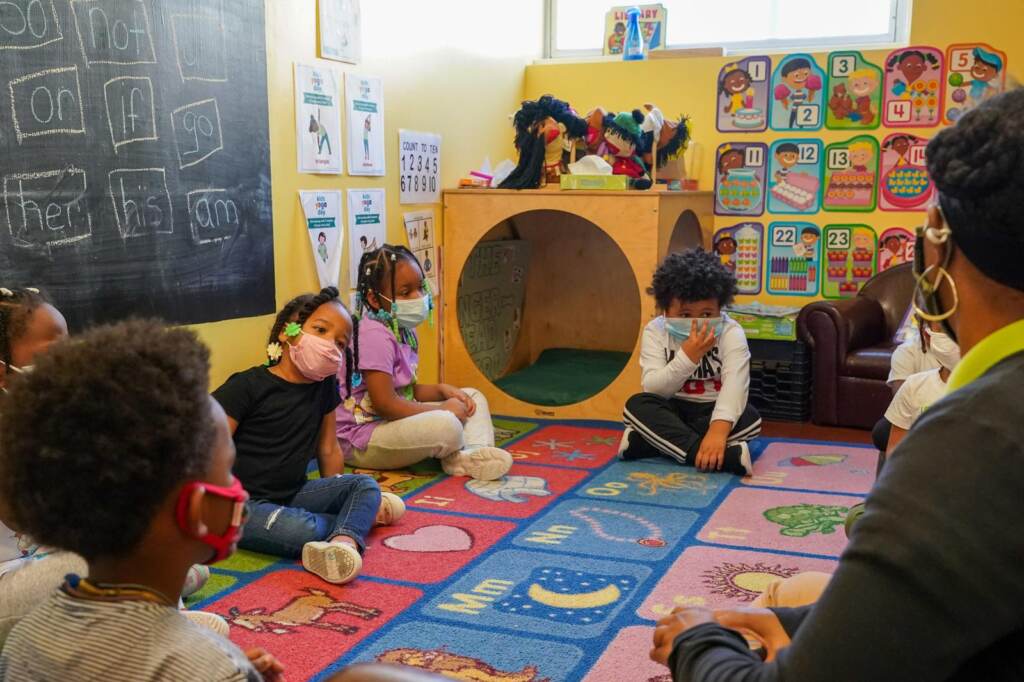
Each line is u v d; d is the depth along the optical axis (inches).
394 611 79.9
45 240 91.1
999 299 31.4
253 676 36.5
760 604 56.7
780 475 122.3
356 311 133.1
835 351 149.2
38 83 89.5
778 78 170.7
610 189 149.6
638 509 108.0
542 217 191.5
